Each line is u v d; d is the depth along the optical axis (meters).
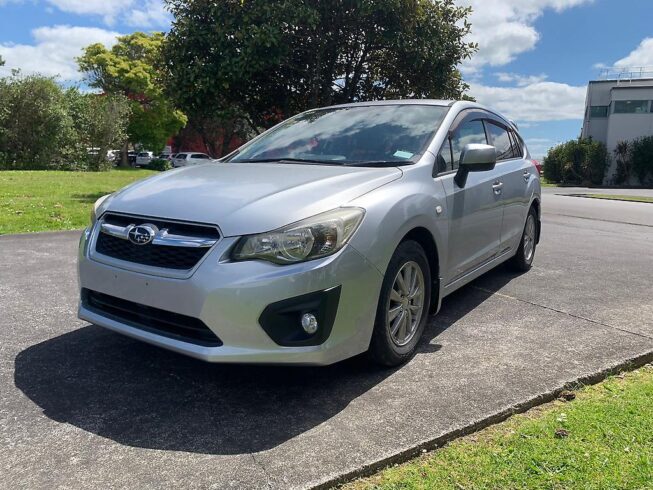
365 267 2.82
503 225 4.77
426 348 3.55
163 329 2.80
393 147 3.75
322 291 2.64
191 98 11.05
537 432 2.51
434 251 3.51
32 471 2.22
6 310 4.21
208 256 2.62
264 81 11.74
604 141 47.16
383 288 3.01
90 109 30.66
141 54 39.97
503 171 4.75
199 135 51.03
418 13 10.71
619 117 44.06
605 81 46.81
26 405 2.76
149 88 37.56
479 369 3.21
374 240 2.87
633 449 2.35
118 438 2.48
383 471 2.27
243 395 2.91
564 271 5.80
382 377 3.11
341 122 4.27
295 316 2.64
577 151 44.12
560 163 45.38
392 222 2.98
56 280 5.11
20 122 27.05
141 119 39.25
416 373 3.16
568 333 3.82
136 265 2.81
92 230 3.16
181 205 2.85
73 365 3.25
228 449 2.40
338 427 2.57
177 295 2.64
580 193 24.61
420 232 3.36
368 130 4.02
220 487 2.14
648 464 2.24
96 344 3.57
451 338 3.74
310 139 4.11
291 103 12.11
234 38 10.38
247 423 2.62
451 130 4.00
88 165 30.52
